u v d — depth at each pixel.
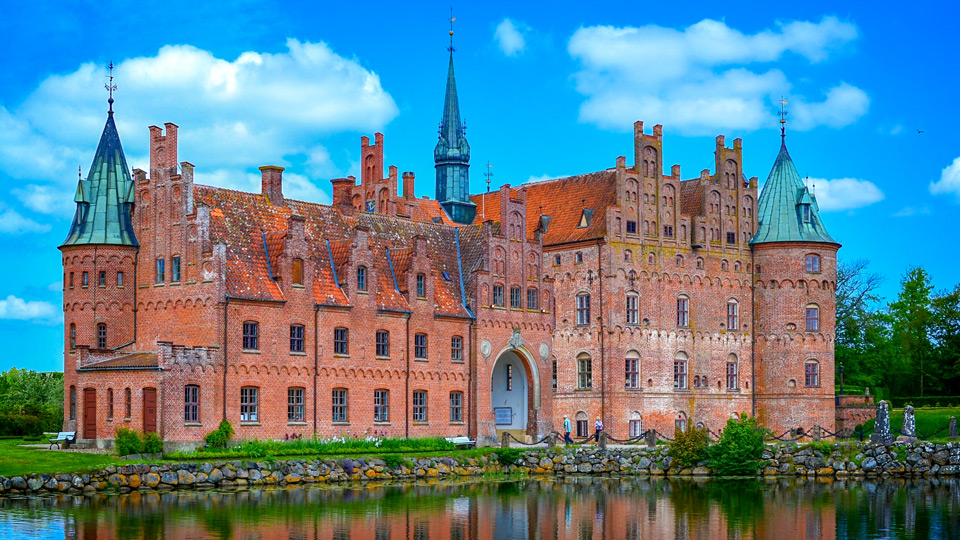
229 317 82.56
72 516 61.25
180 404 78.94
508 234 101.00
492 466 87.12
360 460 81.06
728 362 111.88
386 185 116.25
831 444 91.06
